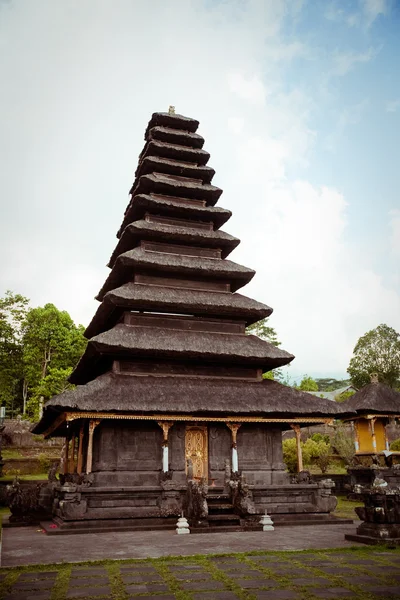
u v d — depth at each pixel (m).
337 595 9.82
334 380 136.38
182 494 23.00
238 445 27.55
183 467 26.19
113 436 25.34
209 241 33.53
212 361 29.19
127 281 32.75
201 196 36.28
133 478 24.94
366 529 16.62
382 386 41.19
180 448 26.39
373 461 36.62
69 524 20.91
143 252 31.75
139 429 25.97
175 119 39.25
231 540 17.52
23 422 62.50
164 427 25.22
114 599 9.72
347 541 16.88
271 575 11.60
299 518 23.41
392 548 15.03
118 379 26.48
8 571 12.34
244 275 32.62
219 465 26.92
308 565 12.66
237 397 27.14
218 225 36.53
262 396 27.83
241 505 21.02
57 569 12.54
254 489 23.59
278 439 28.34
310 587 10.48
